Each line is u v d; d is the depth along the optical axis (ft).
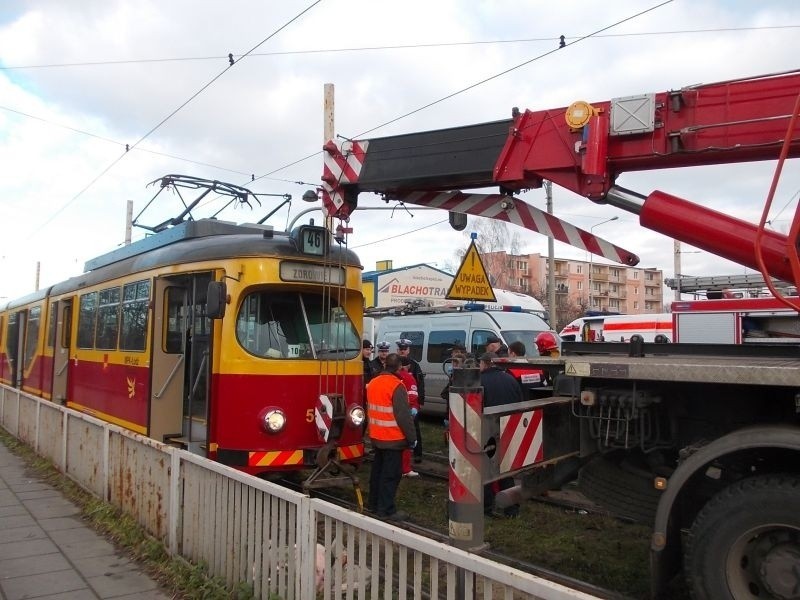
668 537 13.08
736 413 14.39
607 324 68.54
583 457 16.58
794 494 11.62
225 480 16.07
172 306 28.73
